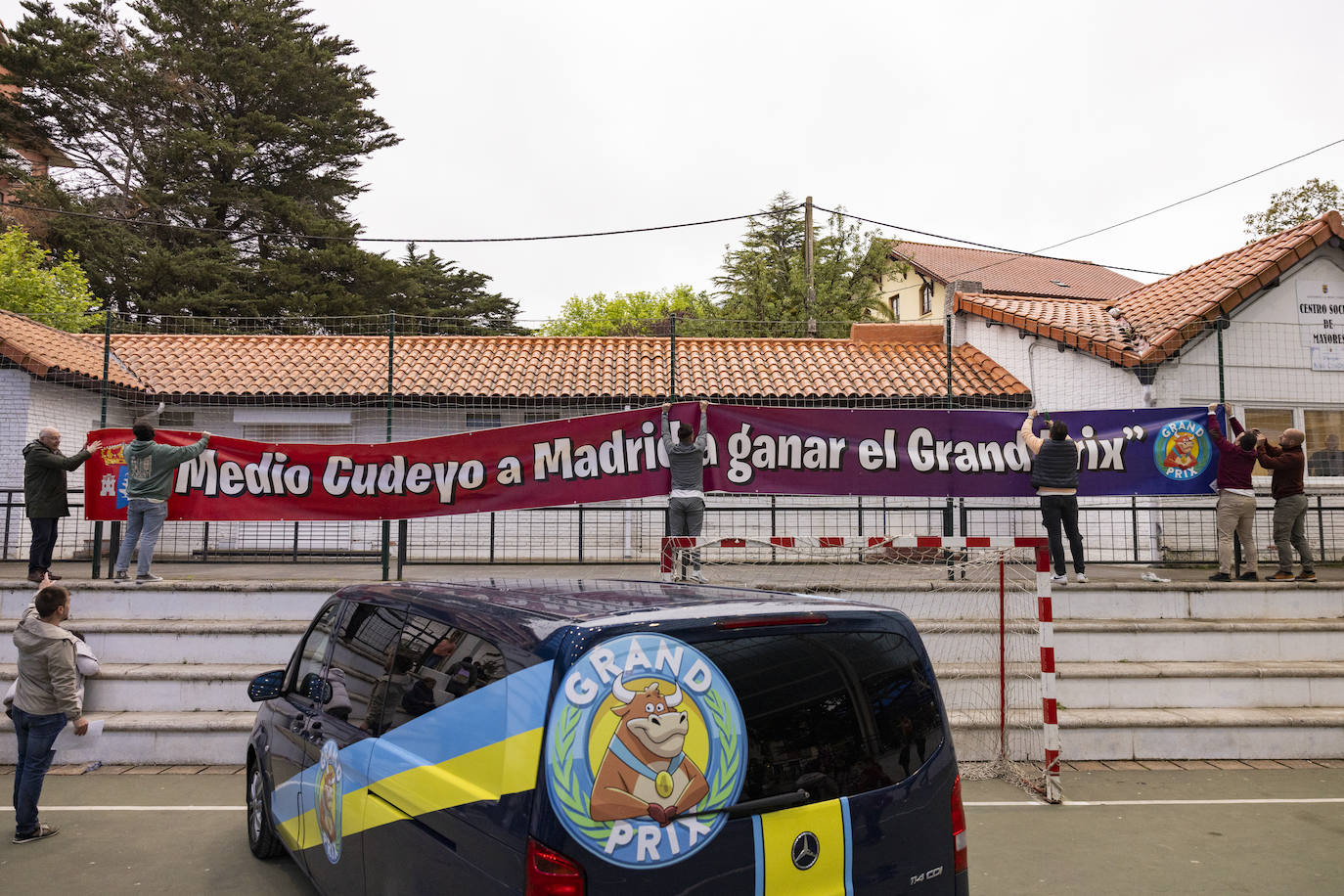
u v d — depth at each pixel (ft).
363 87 122.62
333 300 102.01
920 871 9.91
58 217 98.53
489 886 8.61
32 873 16.42
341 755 12.35
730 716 8.96
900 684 10.33
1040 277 124.77
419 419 47.73
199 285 98.32
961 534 34.01
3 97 105.91
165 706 24.66
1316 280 41.86
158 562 38.01
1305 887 15.93
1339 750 24.54
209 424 47.88
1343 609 30.04
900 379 48.78
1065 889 15.84
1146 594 29.45
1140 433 33.06
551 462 31.53
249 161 111.04
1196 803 20.66
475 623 10.37
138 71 105.60
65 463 29.07
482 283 128.98
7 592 27.84
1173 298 44.32
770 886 8.77
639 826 8.29
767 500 41.98
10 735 23.61
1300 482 31.37
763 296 98.68
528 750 8.42
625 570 37.22
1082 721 24.21
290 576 33.47
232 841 18.04
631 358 52.49
